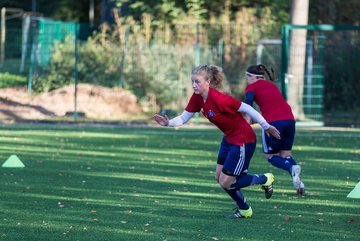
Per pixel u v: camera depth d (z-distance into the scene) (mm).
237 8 66938
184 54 59250
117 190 27047
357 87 60719
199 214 22828
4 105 57719
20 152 38000
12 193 26141
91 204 24281
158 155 37656
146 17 63125
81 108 57219
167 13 64688
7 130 48375
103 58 61500
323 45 60875
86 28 65625
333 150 40531
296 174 26281
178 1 65875
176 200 25188
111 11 71438
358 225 21516
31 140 43312
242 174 22469
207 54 59406
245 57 60375
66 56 62781
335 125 53531
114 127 51312
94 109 57219
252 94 27609
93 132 48250
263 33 63094
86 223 21328
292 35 56156
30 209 23328
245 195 26297
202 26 62656
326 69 60656
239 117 21797
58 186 27797
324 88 60406
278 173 32188
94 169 32469
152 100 58688
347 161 36156
